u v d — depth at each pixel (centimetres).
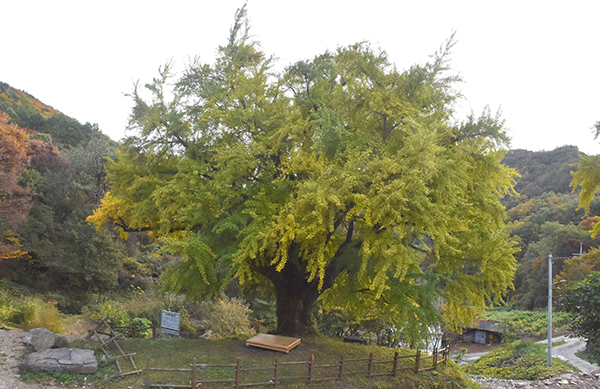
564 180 7112
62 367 673
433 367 994
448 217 757
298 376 753
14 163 1797
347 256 982
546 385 1062
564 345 2306
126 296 2484
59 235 2420
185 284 1030
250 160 897
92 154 2973
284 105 992
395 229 804
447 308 1036
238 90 1025
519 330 3209
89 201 2898
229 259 876
